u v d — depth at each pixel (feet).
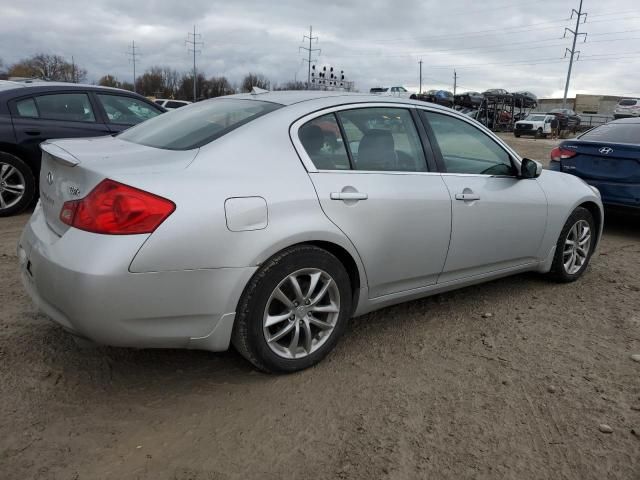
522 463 7.75
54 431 8.12
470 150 12.65
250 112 10.25
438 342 11.54
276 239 8.93
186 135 9.96
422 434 8.34
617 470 7.68
